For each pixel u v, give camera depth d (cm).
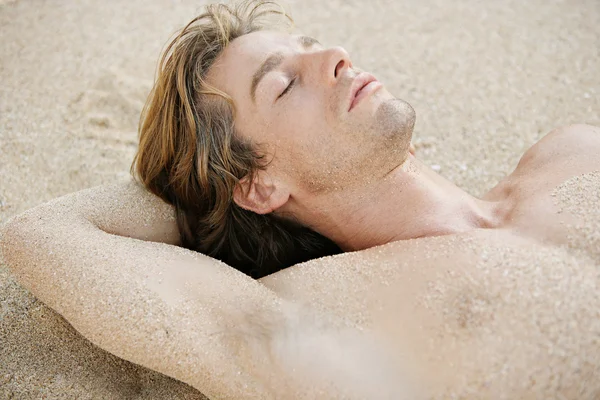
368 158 132
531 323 104
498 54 266
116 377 132
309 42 145
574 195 127
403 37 281
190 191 151
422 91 246
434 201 137
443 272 114
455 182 201
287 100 134
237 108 138
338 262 127
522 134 221
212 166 145
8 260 130
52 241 127
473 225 133
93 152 207
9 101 229
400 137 130
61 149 207
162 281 120
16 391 127
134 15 295
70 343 136
